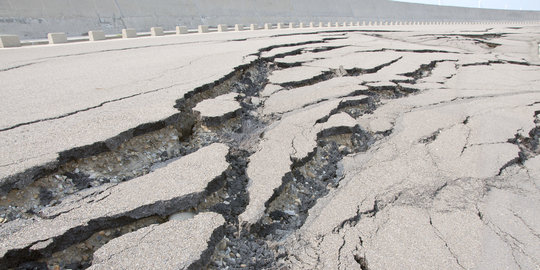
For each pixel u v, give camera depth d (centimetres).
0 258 187
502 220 241
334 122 395
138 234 206
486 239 223
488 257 207
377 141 376
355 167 324
